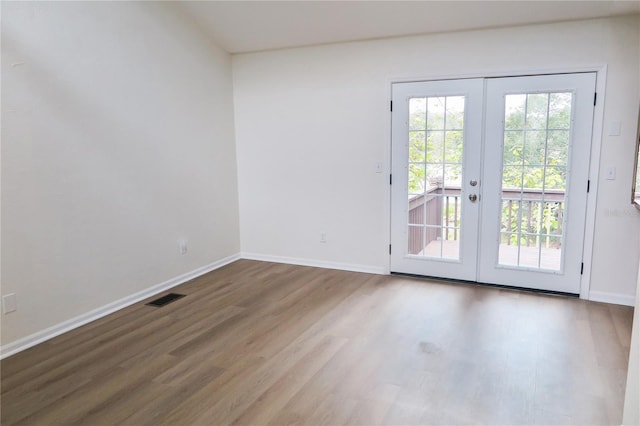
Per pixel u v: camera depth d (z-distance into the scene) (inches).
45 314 116.8
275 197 186.5
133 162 141.0
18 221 109.3
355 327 120.7
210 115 174.4
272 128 181.9
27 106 110.0
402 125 158.6
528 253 147.6
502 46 140.5
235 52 181.8
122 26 134.7
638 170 123.0
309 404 85.4
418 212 161.6
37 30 111.2
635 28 124.7
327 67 167.5
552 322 122.0
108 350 109.9
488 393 88.2
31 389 92.7
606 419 79.7
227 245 189.0
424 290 150.1
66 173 120.3
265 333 118.2
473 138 148.7
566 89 134.5
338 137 169.8
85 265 127.1
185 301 144.1
